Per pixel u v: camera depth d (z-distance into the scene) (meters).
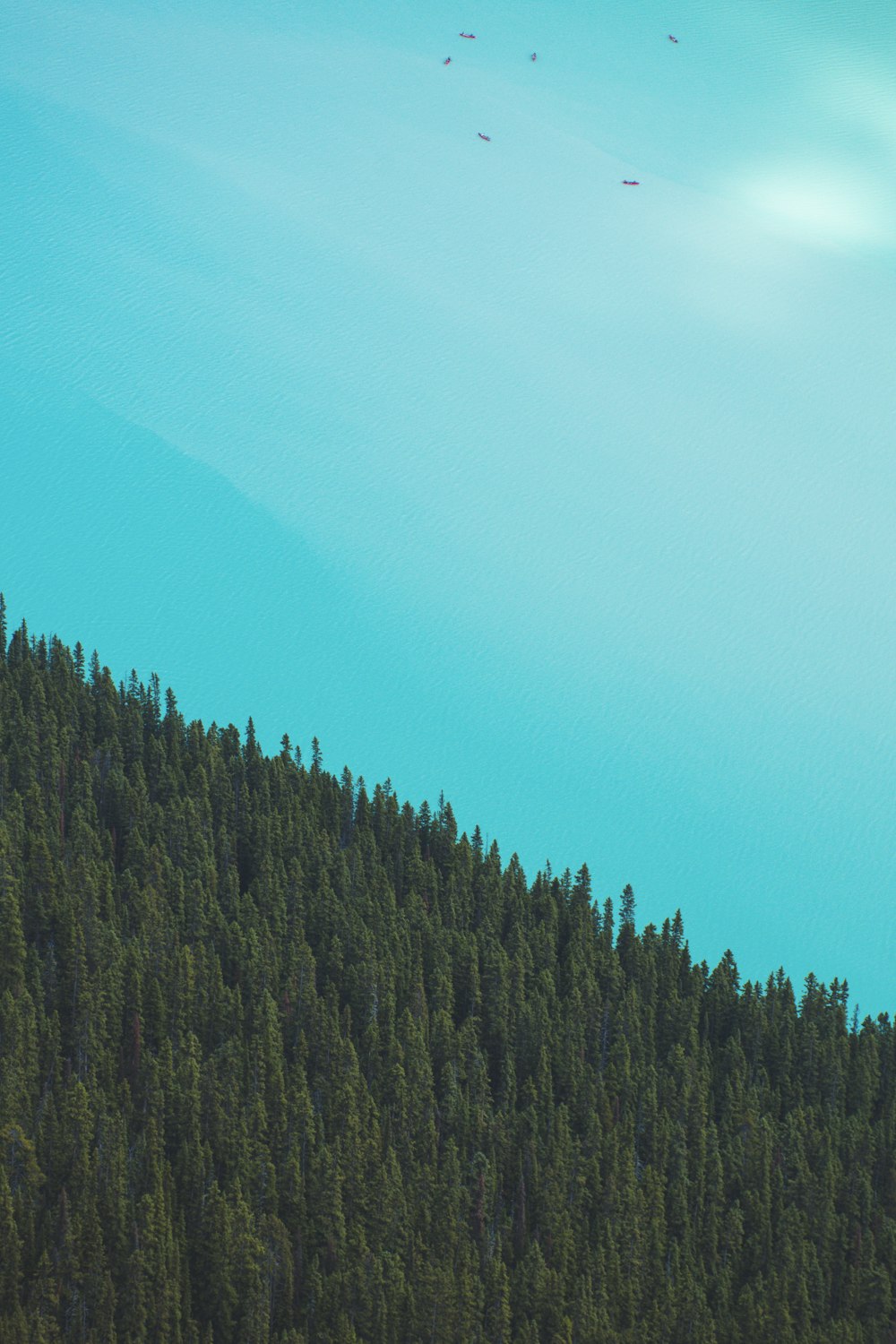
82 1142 114.88
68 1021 125.62
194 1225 117.12
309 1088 129.38
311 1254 118.81
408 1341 116.44
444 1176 124.94
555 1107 135.75
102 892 136.25
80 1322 109.25
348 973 140.50
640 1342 121.25
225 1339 113.94
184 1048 125.25
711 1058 145.75
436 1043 136.75
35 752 149.88
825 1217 132.38
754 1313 124.31
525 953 148.38
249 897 144.75
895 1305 128.25
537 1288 120.12
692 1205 131.50
